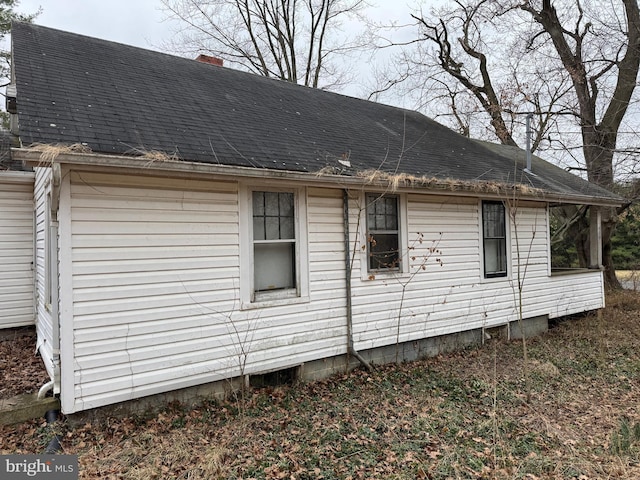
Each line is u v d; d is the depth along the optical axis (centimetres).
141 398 442
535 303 883
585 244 1480
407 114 1141
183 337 464
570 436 420
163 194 455
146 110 518
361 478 332
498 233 820
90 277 409
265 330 528
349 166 589
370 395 524
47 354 520
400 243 670
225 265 497
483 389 554
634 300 1227
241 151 502
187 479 324
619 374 626
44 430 388
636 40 1348
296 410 472
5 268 737
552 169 1130
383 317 646
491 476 339
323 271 586
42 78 493
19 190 748
